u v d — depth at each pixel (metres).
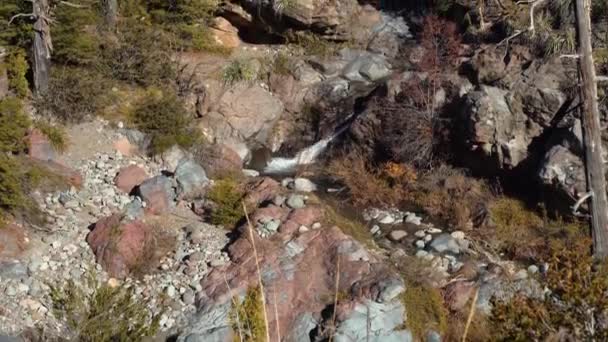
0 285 11.62
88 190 14.52
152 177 15.20
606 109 14.55
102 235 12.81
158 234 13.32
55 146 15.36
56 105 16.20
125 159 15.90
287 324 11.38
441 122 16.58
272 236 12.95
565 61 15.80
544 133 15.49
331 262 12.36
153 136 16.42
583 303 7.44
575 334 7.34
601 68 15.46
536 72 15.94
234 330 10.60
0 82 16.17
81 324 9.83
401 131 16.80
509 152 15.48
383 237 14.35
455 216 14.93
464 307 11.73
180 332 11.33
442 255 13.61
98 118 16.56
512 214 14.86
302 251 12.58
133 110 16.95
